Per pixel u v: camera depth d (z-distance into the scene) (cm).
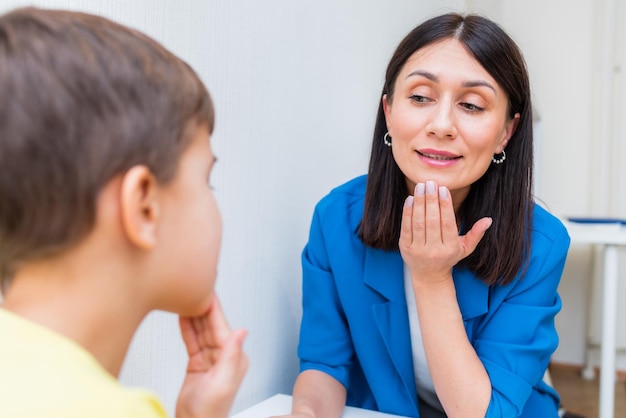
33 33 33
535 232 92
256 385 103
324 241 102
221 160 89
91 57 33
